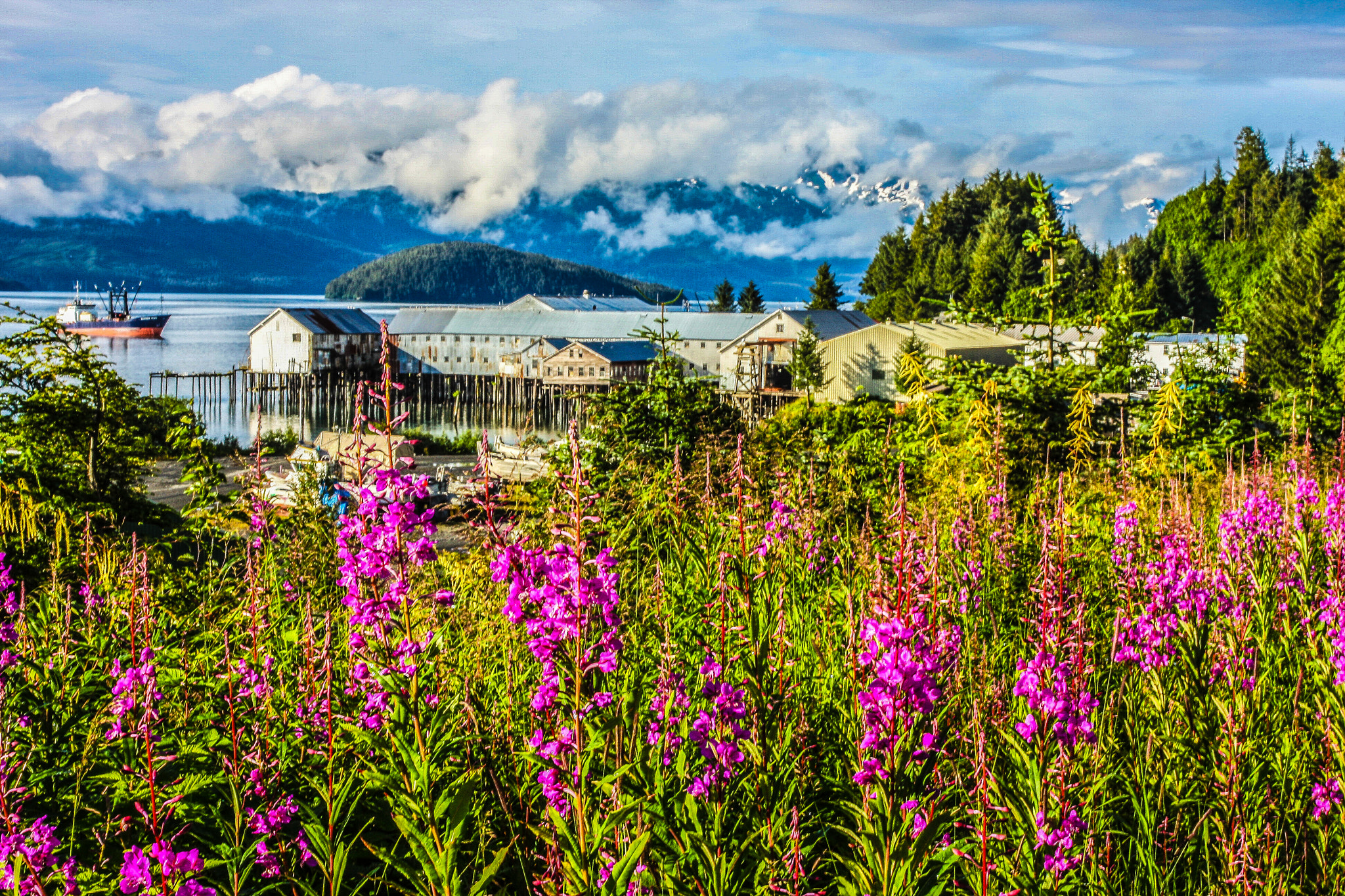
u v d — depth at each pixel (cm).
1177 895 364
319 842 333
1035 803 321
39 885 301
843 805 338
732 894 320
